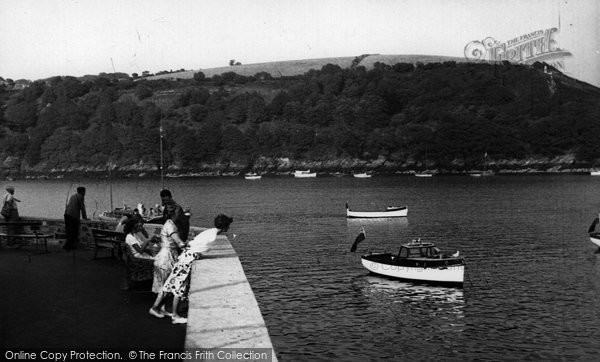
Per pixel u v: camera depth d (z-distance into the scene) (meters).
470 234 61.31
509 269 41.09
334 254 48.81
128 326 8.73
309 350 23.64
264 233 65.00
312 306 30.77
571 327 26.73
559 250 49.69
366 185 161.62
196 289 8.71
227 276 9.57
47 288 11.30
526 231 63.09
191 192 142.38
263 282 37.03
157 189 154.25
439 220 76.31
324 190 143.62
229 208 98.69
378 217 80.75
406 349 23.80
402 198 115.88
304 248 52.72
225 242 13.22
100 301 10.27
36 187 170.75
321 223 75.44
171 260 9.70
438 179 184.25
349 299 32.34
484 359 22.66
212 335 6.70
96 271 13.15
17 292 10.96
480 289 34.81
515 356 22.95
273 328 26.73
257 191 143.50
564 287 35.16
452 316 28.83
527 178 179.75
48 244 17.77
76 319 9.09
